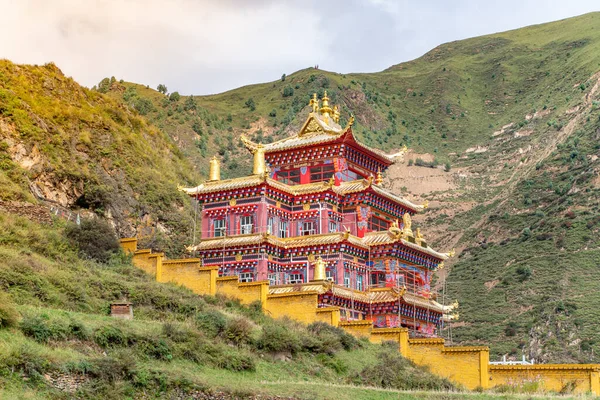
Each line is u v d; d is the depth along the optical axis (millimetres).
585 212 183750
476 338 144500
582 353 128250
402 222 104312
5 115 100062
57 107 111312
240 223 93188
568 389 66375
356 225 96188
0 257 65375
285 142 102250
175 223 114062
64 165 102188
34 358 45781
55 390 45031
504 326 145750
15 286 61844
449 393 59188
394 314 89188
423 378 67312
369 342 75688
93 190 103125
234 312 75062
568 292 151000
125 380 48375
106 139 116125
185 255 110562
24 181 93000
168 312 68875
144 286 71812
